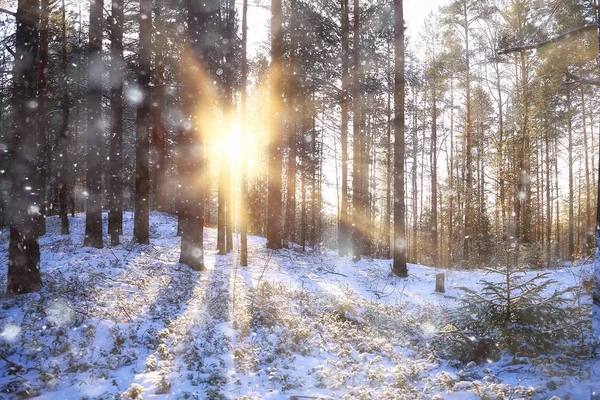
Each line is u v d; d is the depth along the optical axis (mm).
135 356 6523
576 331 6547
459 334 6941
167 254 15859
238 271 14430
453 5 24141
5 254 14883
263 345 7250
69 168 31078
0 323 7266
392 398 5223
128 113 28734
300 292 11727
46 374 5586
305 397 5305
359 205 19688
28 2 8844
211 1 15586
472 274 17438
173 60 22688
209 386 5461
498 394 5145
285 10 21828
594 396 3852
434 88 27266
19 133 8891
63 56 20125
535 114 20016
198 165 13734
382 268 18203
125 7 19141
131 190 35469
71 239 18172
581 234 42750
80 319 7660
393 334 8852
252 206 36719
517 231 21297
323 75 21938
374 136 33125
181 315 8789
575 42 10250
